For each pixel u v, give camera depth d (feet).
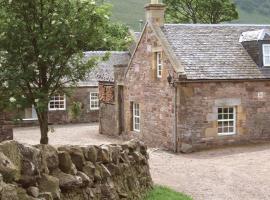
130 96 95.45
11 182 19.79
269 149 77.51
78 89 129.39
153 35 85.10
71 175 25.43
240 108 82.23
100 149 31.04
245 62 84.43
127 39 54.34
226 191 49.78
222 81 80.43
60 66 47.62
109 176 31.30
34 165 21.66
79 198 26.12
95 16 46.34
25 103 46.91
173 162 68.39
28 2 45.16
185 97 78.59
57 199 22.93
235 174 58.80
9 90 46.06
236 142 82.23
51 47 45.06
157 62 85.15
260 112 83.82
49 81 47.85
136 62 92.22
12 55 45.78
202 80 78.64
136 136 93.50
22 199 20.10
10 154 20.07
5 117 63.82
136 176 38.50
